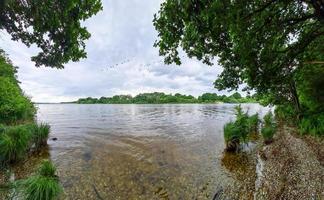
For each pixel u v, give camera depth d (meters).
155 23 5.71
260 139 14.65
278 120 23.22
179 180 7.82
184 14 4.80
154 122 29.92
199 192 6.80
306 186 6.16
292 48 5.71
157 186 7.30
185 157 10.95
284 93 15.50
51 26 6.52
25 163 9.58
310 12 5.37
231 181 7.58
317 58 6.89
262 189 6.61
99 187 7.22
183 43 5.76
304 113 13.91
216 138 16.47
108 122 30.39
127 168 9.25
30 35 6.98
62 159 10.61
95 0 7.14
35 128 12.34
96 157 11.05
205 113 48.94
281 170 7.86
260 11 4.58
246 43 5.12
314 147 10.02
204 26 4.78
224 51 6.19
